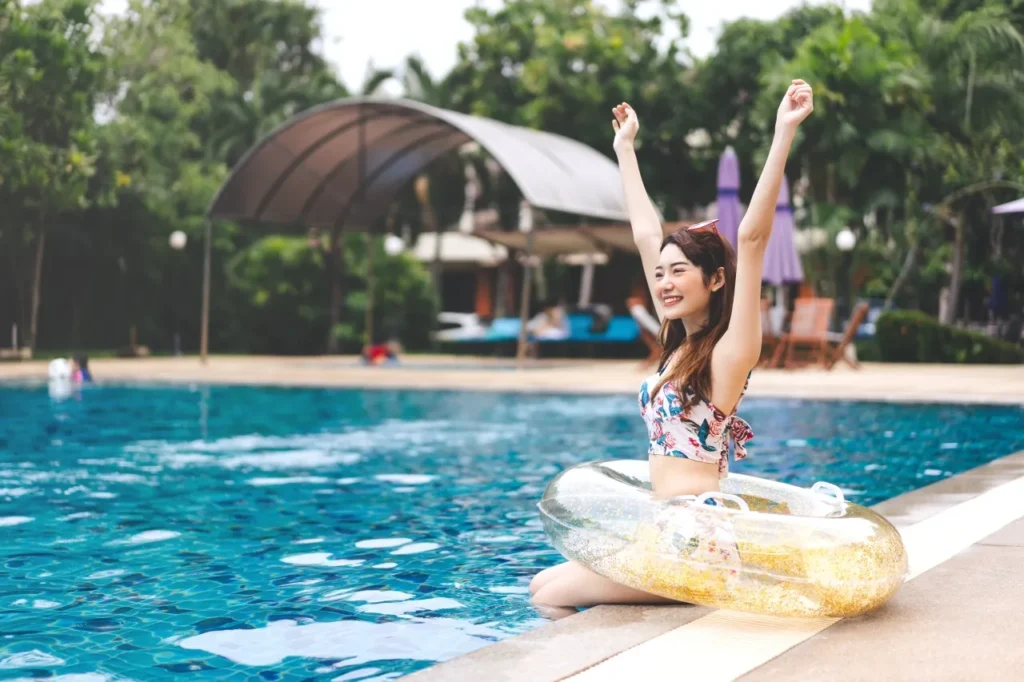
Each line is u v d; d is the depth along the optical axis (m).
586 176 18.78
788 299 23.89
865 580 2.75
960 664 2.37
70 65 21.03
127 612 3.30
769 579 2.77
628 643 2.62
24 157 19.91
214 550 4.24
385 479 6.24
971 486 5.04
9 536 4.55
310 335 24.22
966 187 20.23
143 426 9.43
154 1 24.81
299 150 18.72
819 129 22.17
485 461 7.07
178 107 25.75
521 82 27.91
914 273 22.84
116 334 24.64
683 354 3.12
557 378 14.38
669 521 2.95
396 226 28.47
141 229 24.44
